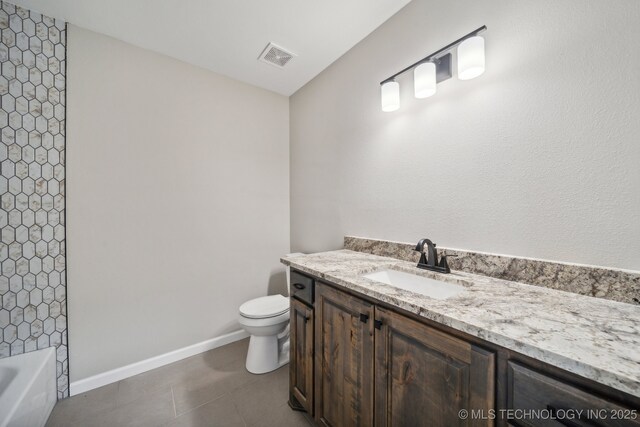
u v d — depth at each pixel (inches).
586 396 18.1
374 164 63.3
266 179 92.4
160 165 71.1
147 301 69.4
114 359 64.6
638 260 29.7
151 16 57.4
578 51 33.2
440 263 44.8
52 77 57.4
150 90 69.4
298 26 61.1
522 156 38.4
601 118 31.7
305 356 50.0
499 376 23.0
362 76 66.2
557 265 34.8
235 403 56.8
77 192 60.0
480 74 41.4
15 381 47.0
